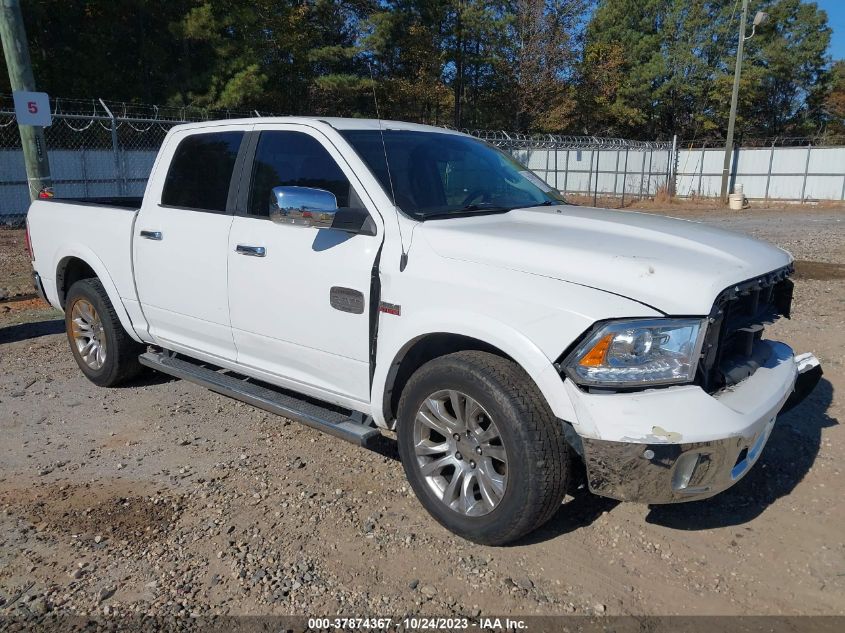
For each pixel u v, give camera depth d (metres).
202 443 4.68
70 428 4.92
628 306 2.99
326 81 29.33
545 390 3.07
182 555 3.40
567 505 3.86
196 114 25.56
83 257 5.45
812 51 51.44
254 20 27.34
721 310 3.13
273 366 4.37
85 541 3.53
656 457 2.91
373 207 3.78
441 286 3.40
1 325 7.70
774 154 31.95
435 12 35.03
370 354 3.73
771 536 3.60
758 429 3.13
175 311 4.84
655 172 34.12
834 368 6.05
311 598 3.09
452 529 3.50
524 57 40.53
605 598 3.10
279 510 3.81
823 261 12.41
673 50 48.75
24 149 8.92
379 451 4.55
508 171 4.73
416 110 34.47
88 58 26.41
